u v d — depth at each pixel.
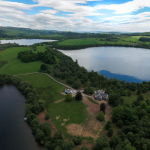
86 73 168.62
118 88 135.50
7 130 81.62
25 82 128.88
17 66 188.62
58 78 157.00
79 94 110.00
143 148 58.53
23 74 162.75
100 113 87.25
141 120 79.69
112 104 106.19
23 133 79.50
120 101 101.94
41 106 97.25
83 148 60.19
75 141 68.62
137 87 138.50
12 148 70.00
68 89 129.25
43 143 70.50
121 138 69.00
